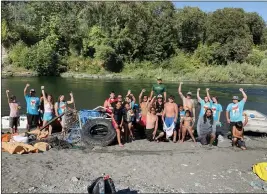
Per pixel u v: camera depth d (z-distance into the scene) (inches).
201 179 351.3
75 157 400.5
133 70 2369.6
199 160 408.2
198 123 486.0
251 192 327.0
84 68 2290.8
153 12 2635.3
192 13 2618.1
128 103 491.8
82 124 486.6
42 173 341.4
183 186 331.6
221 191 325.4
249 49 2518.5
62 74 2101.4
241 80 2023.9
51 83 1583.4
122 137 486.6
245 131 557.9
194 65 2485.2
